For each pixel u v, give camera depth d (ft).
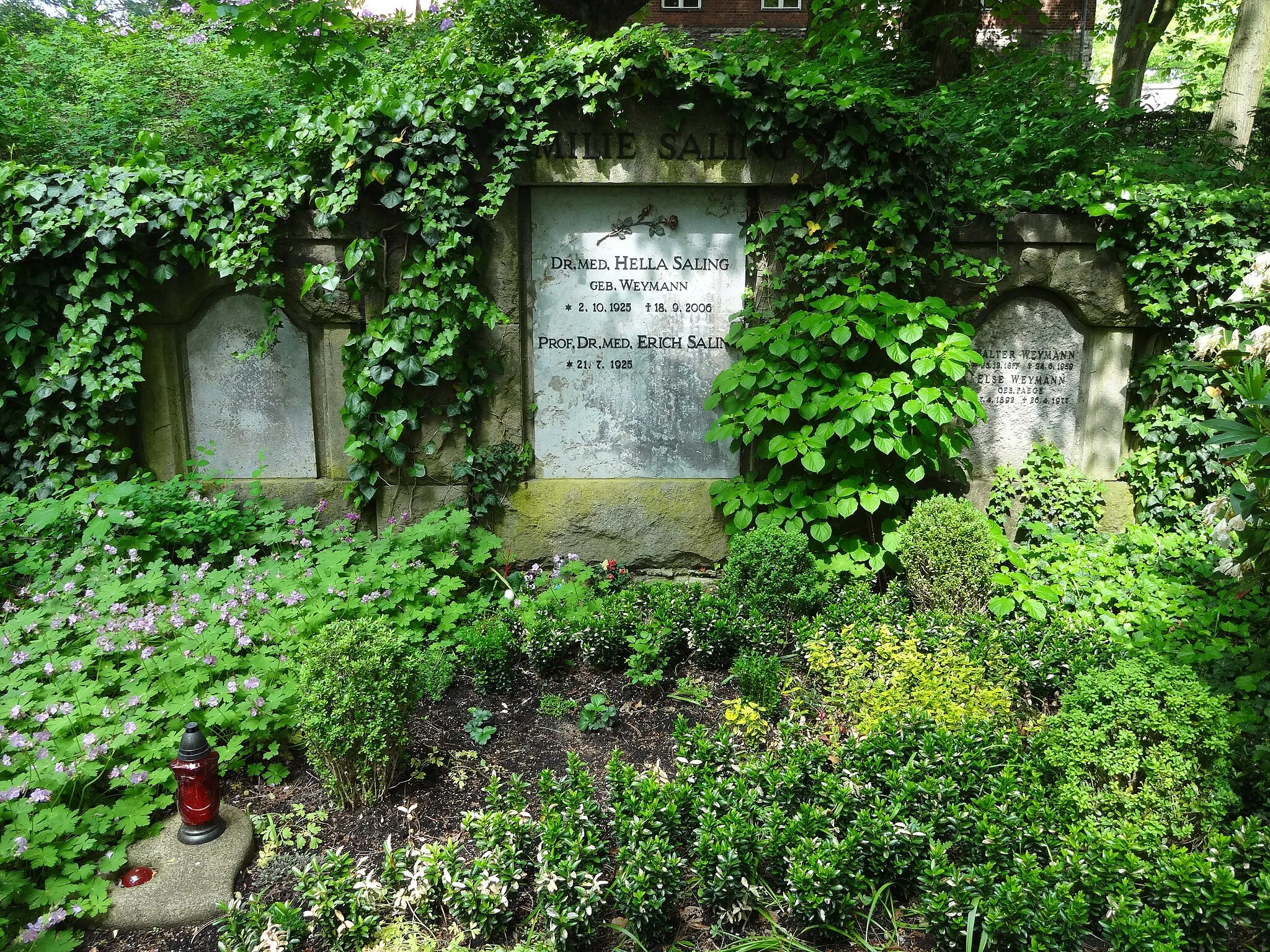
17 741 9.03
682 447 16.85
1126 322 16.89
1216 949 7.30
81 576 13.14
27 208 15.19
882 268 15.81
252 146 16.47
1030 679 11.74
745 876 8.17
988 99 22.13
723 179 15.58
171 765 9.08
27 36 26.50
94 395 15.72
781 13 59.36
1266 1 27.55
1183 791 8.56
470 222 15.16
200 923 8.37
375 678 9.65
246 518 15.62
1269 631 12.44
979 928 7.55
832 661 11.27
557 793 8.89
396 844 9.30
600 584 15.10
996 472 17.24
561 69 14.90
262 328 16.46
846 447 15.43
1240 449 9.91
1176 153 22.06
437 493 16.46
